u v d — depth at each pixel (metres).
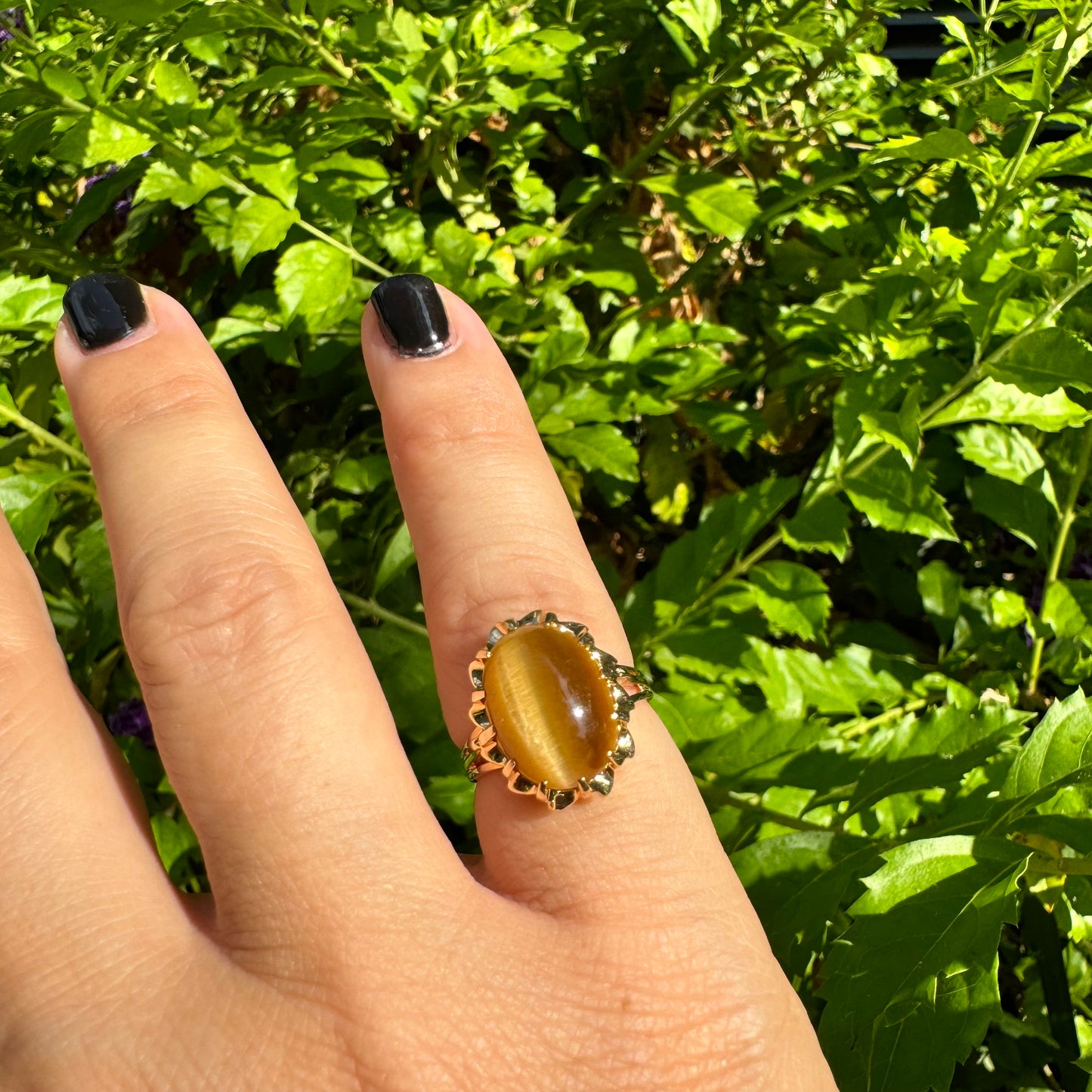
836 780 0.15
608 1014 0.10
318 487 0.19
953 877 0.12
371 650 0.16
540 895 0.10
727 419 0.19
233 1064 0.09
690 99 0.20
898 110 0.20
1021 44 0.20
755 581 0.17
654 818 0.10
